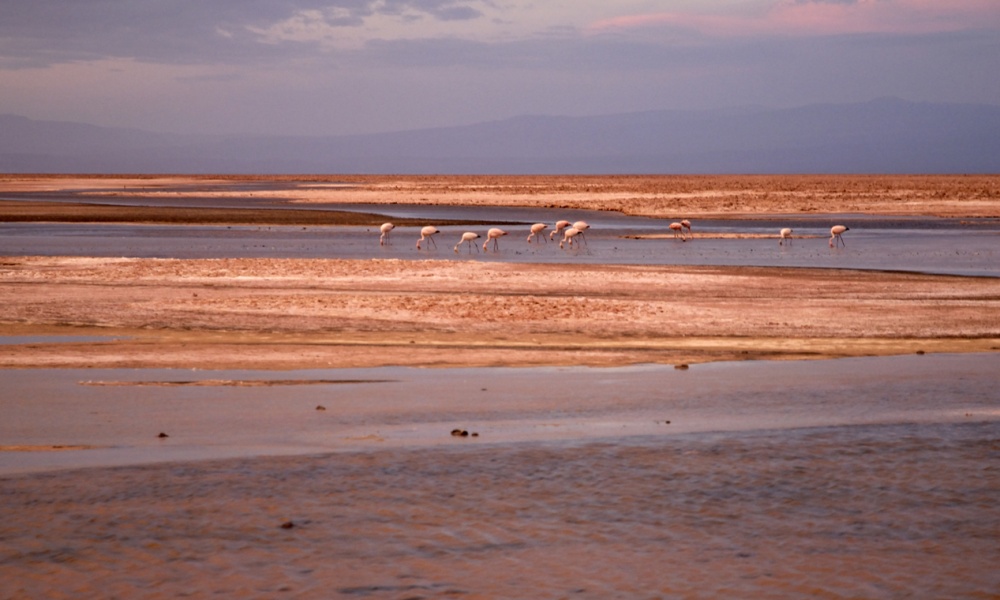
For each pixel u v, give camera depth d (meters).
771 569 17.33
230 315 48.28
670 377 35.16
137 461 23.81
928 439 25.91
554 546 18.39
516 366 37.34
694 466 23.50
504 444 25.50
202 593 16.22
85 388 32.75
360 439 26.11
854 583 16.75
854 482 22.30
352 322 46.81
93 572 17.05
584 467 23.41
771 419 28.45
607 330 45.38
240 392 32.25
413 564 17.52
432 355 39.22
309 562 17.56
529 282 61.19
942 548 18.36
